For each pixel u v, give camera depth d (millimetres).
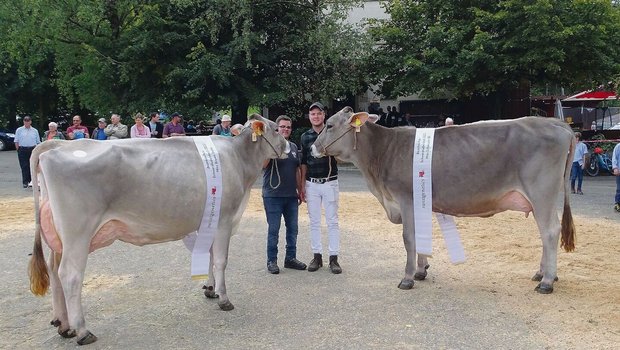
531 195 6223
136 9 20984
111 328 5418
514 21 18203
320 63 20531
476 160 6297
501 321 5449
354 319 5566
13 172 19531
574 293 6238
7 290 6605
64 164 4840
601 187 15906
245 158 6113
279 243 8961
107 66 19984
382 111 24562
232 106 20969
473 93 21297
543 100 27781
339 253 8320
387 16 25766
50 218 4988
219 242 5785
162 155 5316
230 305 5871
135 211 5164
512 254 8039
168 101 20781
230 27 20875
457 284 6703
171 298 6297
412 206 6547
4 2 20906
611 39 18781
